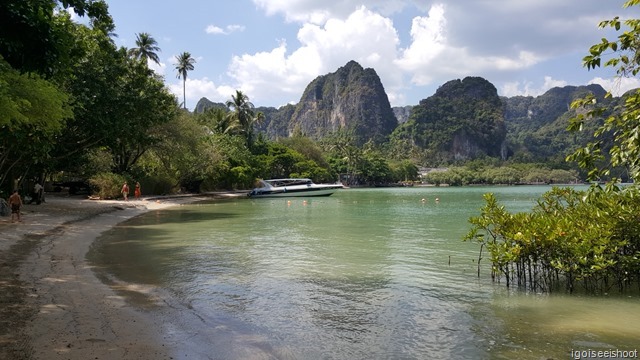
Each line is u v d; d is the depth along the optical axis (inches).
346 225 903.7
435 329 269.9
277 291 362.6
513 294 347.9
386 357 229.1
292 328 273.4
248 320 288.8
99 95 972.6
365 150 6250.0
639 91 204.7
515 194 2827.3
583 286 366.6
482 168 6683.1
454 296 344.5
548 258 359.3
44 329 254.5
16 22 354.3
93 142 1096.2
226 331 266.8
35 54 378.3
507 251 370.6
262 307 318.0
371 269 451.2
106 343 238.1
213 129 3122.5
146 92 1131.9
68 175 2009.1
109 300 327.0
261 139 3710.6
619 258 342.0
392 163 6279.5
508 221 388.2
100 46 1038.4
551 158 7524.6
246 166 2719.0
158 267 462.0
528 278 400.5
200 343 246.1
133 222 967.6
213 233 768.3
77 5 412.5
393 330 268.8
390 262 488.7
